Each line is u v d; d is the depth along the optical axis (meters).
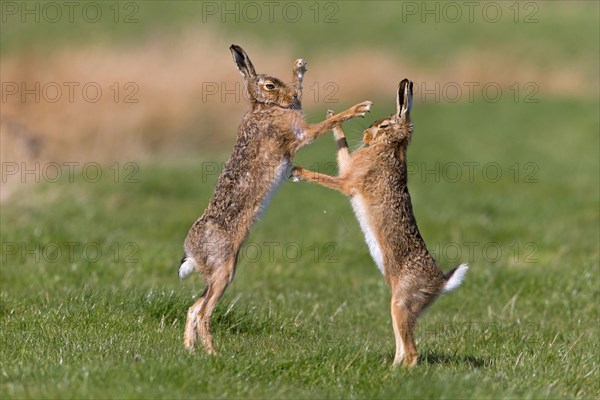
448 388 6.85
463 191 20.34
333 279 12.88
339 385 7.14
